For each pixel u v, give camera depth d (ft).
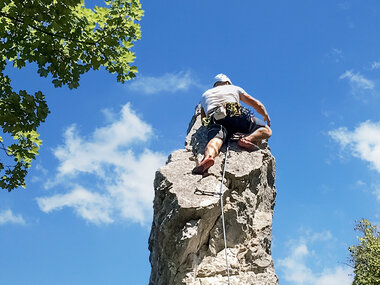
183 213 20.17
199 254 20.29
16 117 20.35
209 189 21.04
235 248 20.77
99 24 22.79
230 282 19.67
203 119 24.44
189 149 24.64
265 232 21.79
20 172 23.54
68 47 22.13
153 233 23.22
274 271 20.81
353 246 64.44
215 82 26.61
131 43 23.07
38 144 24.21
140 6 23.32
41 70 21.42
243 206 21.27
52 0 20.40
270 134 24.64
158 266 21.24
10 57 21.29
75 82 21.76
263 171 23.40
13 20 21.02
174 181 21.72
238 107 24.43
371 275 61.31
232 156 23.21
